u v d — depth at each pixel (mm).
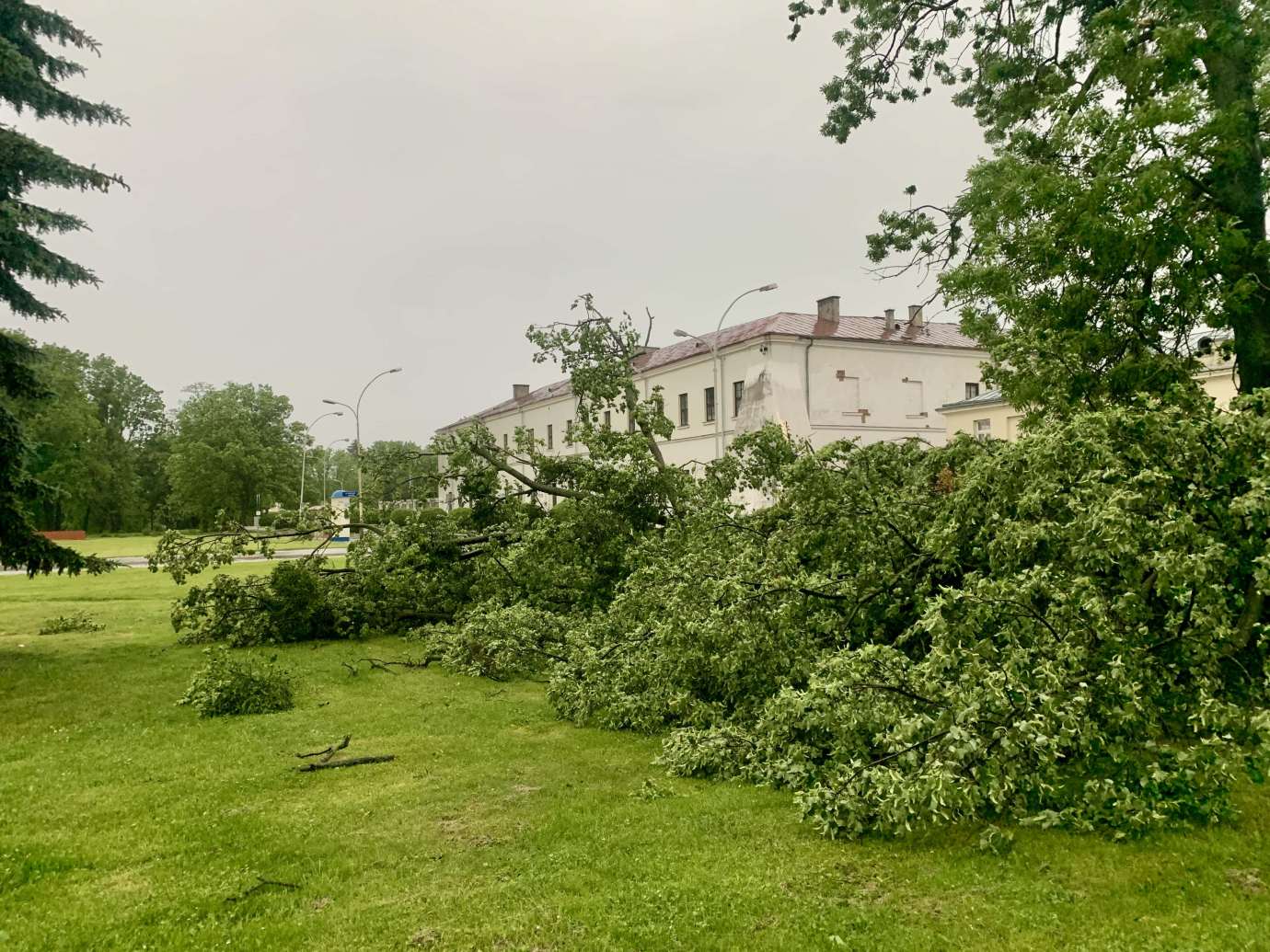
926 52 13875
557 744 6891
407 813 5277
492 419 55156
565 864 4414
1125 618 5105
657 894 4012
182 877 4352
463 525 14539
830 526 8117
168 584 23734
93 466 67688
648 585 8367
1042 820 4609
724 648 6652
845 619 7102
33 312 11758
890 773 4473
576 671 8203
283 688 8531
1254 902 3697
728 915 3785
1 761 6590
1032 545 5773
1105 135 8297
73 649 12000
